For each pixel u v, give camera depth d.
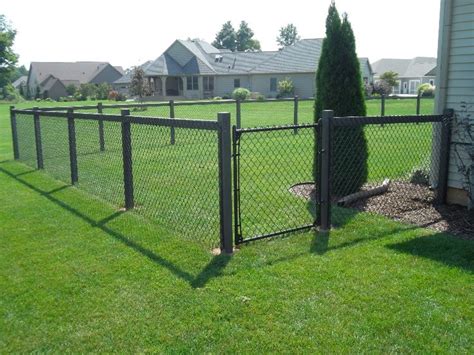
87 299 3.38
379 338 2.81
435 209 5.46
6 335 2.95
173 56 46.66
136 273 3.81
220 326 2.98
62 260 4.12
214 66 46.16
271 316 3.08
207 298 3.34
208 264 3.95
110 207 5.83
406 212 5.36
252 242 4.45
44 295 3.46
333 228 4.80
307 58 41.88
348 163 5.99
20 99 59.84
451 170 5.66
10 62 58.81
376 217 5.15
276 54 44.06
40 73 71.00
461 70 5.53
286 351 2.71
